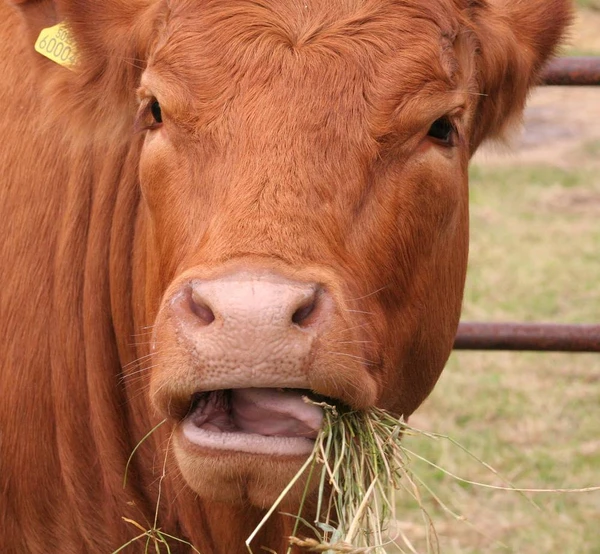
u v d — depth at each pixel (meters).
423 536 6.92
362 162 3.55
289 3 3.70
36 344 4.44
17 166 4.56
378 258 3.63
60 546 4.54
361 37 3.65
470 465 7.75
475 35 4.14
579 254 12.72
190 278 3.27
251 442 3.22
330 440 3.35
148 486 4.48
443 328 4.25
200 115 3.56
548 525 7.02
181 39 3.69
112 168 4.49
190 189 3.60
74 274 4.49
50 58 4.36
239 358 3.09
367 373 3.40
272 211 3.36
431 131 3.76
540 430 8.40
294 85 3.53
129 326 4.43
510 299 11.09
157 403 3.33
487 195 15.18
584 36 21.31
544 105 19.66
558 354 10.07
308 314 3.20
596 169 16.45
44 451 4.46
